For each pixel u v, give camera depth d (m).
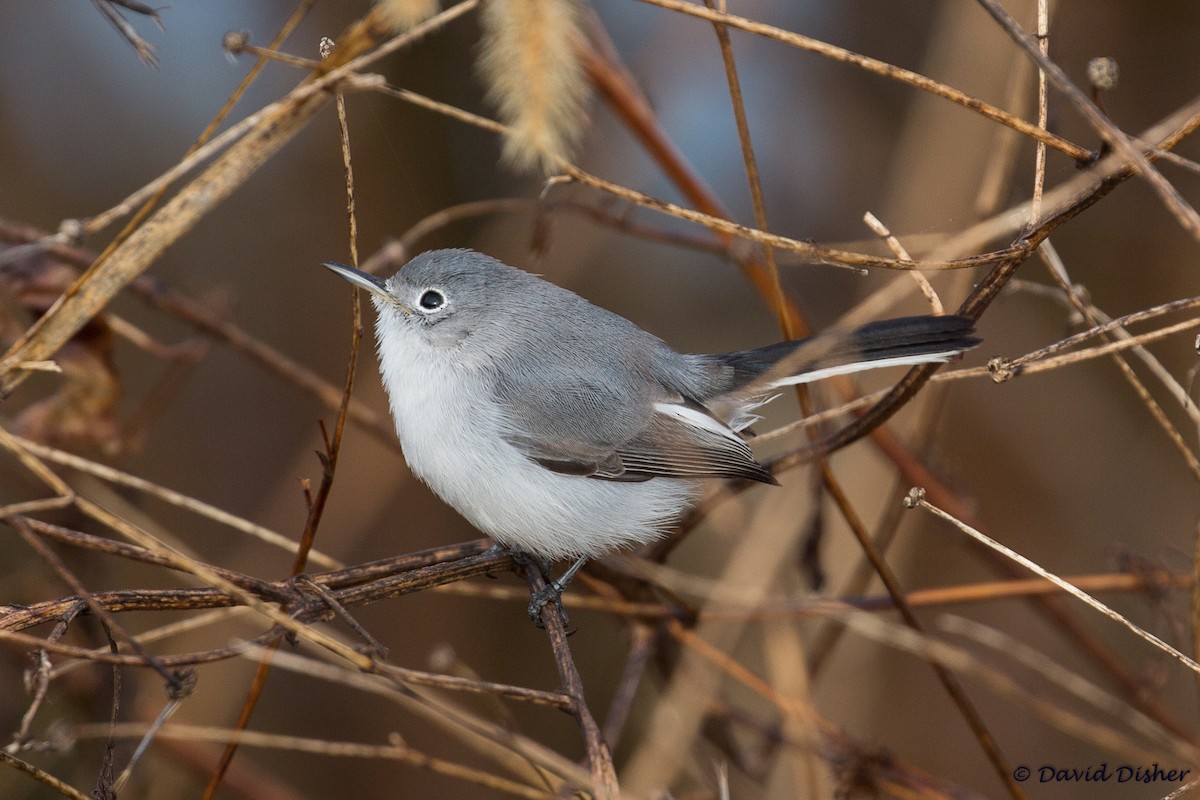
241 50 5.65
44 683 5.23
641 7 13.52
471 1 5.77
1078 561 12.70
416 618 12.98
